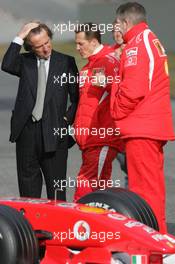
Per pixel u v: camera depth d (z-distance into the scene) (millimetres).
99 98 15672
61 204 12367
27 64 15648
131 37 14570
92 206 12539
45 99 15578
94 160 15773
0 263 11250
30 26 15508
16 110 15680
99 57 15680
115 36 15266
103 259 11727
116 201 12672
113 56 15664
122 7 14703
